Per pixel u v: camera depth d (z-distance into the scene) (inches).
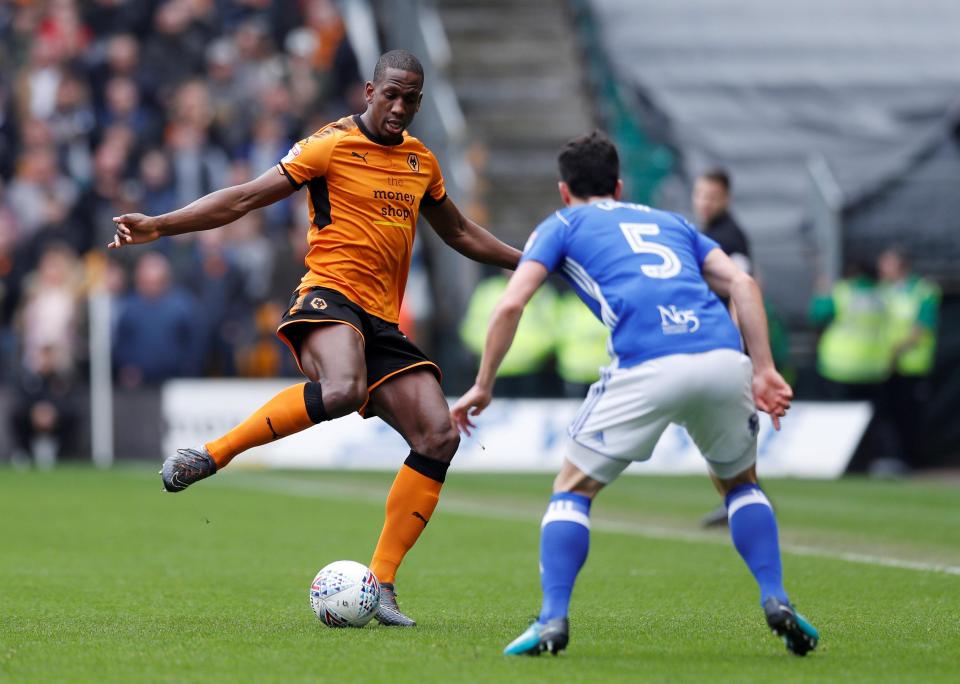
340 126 863.1
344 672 661.9
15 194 2792.8
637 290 713.0
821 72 3617.1
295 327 845.2
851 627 831.1
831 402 2452.0
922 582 1068.5
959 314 2568.9
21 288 2691.9
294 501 1866.4
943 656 721.0
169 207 2736.2
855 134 3425.2
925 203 2807.6
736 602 964.6
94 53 3026.6
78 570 1158.3
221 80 2950.3
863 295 2407.7
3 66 3083.2
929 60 3676.2
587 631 816.9
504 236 3024.1
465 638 775.7
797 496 1969.7
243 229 2620.6
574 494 715.4
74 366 2524.6
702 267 748.6
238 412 2519.7
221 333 2556.6
